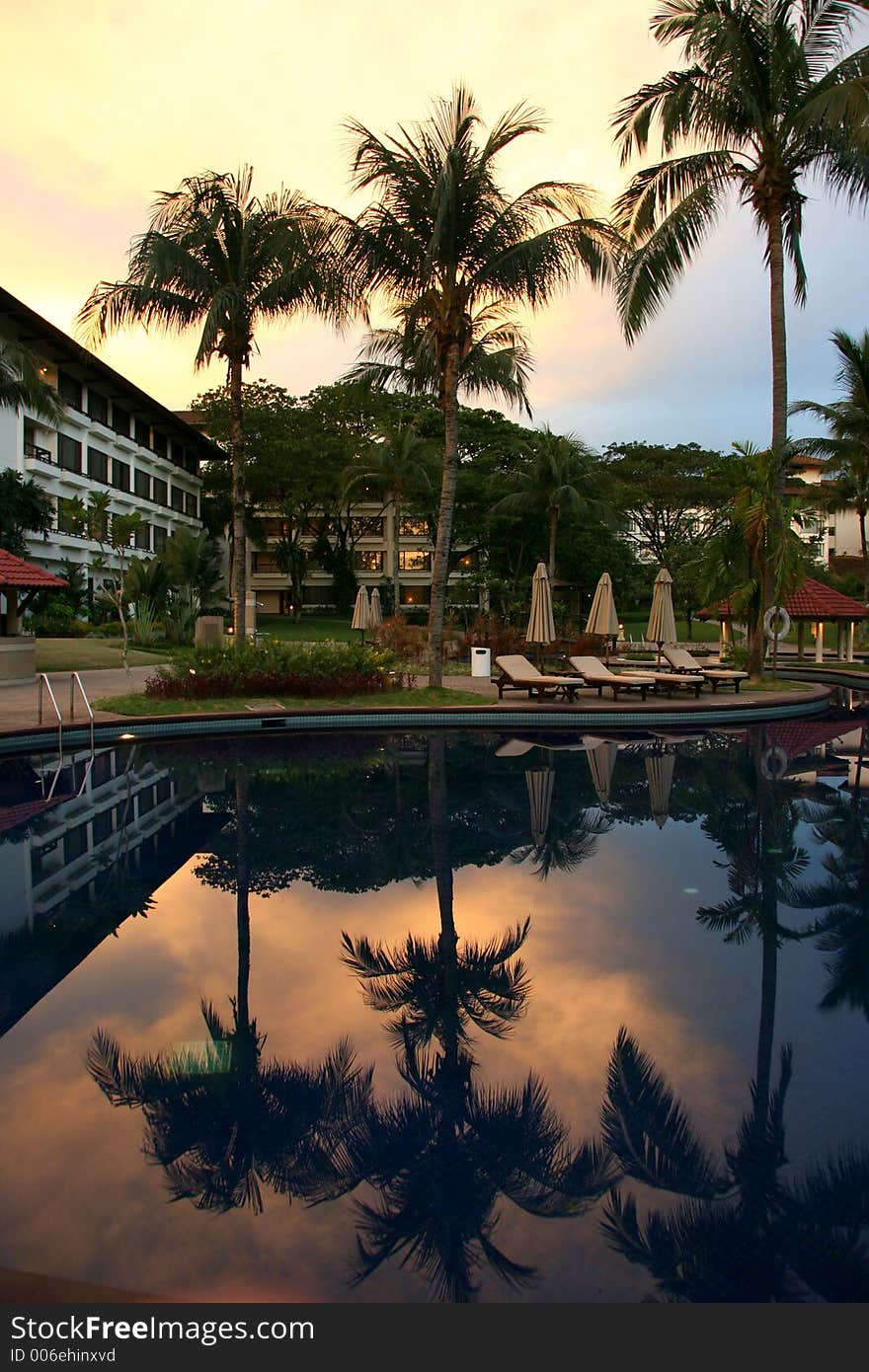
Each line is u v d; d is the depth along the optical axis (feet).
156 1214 7.09
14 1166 7.77
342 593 157.48
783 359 53.01
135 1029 10.62
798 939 13.83
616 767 31.17
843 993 11.69
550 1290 6.31
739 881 17.06
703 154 51.44
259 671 45.50
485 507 130.52
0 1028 10.62
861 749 36.06
